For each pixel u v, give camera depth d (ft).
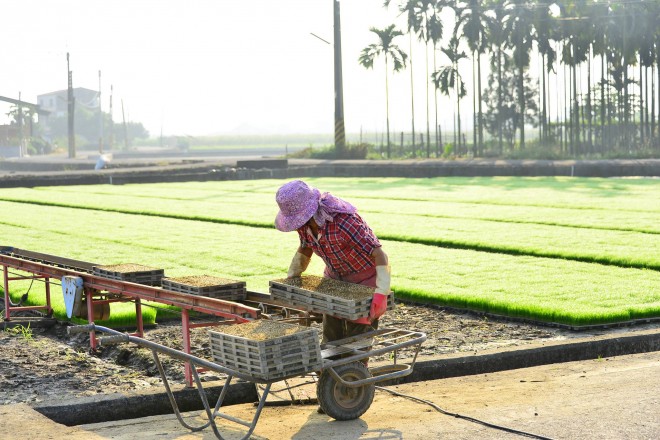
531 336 33.01
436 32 222.28
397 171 167.32
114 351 31.91
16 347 32.12
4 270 37.73
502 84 246.06
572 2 219.82
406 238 64.03
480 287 43.04
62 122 593.42
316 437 20.31
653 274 46.60
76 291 31.58
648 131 228.63
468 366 28.30
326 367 20.58
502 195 106.42
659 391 22.76
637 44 216.33
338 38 207.51
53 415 23.16
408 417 21.68
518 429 19.72
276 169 169.27
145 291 27.76
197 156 387.75
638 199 96.58
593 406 21.39
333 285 23.07
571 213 80.69
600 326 34.06
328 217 22.13
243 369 19.77
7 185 144.36
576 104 221.87
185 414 23.47
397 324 35.96
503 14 220.84
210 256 56.70
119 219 84.84
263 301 25.14
